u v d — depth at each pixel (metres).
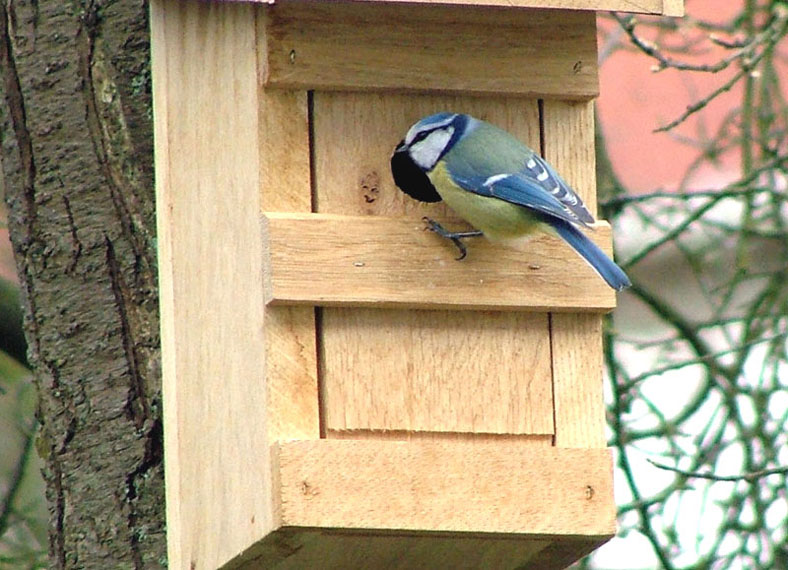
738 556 11.01
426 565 7.95
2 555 10.71
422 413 7.56
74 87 8.96
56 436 8.63
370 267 7.50
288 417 7.33
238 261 7.66
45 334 8.75
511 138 7.84
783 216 12.33
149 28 8.95
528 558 7.92
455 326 7.69
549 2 7.69
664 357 12.26
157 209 8.41
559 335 7.81
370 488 7.12
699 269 12.65
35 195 8.91
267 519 7.15
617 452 10.96
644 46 10.54
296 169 7.65
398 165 8.07
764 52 10.63
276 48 7.58
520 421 7.67
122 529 8.39
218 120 7.91
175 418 8.12
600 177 12.24
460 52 7.91
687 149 15.90
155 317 8.62
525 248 7.75
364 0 7.57
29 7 9.12
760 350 13.36
